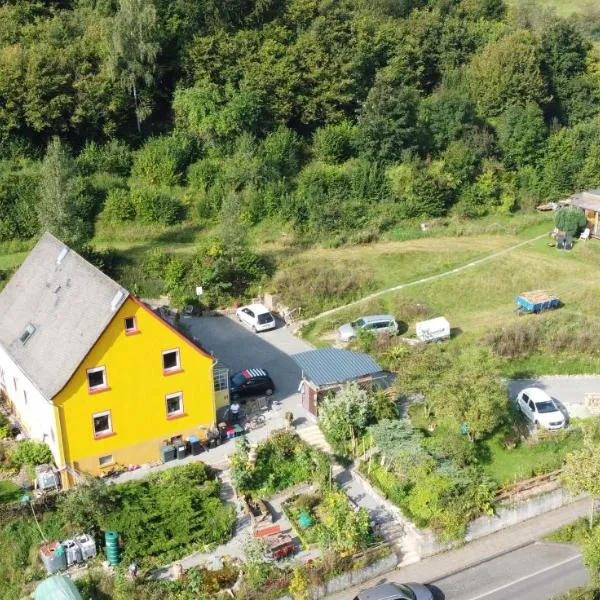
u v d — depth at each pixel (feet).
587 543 105.40
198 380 131.75
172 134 243.40
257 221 226.38
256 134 246.47
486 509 121.39
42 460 127.44
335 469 131.54
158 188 230.27
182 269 195.42
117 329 122.01
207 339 177.06
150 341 125.39
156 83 248.52
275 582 106.93
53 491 121.80
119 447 127.75
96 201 222.69
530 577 112.68
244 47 253.44
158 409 129.59
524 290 196.54
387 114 239.91
